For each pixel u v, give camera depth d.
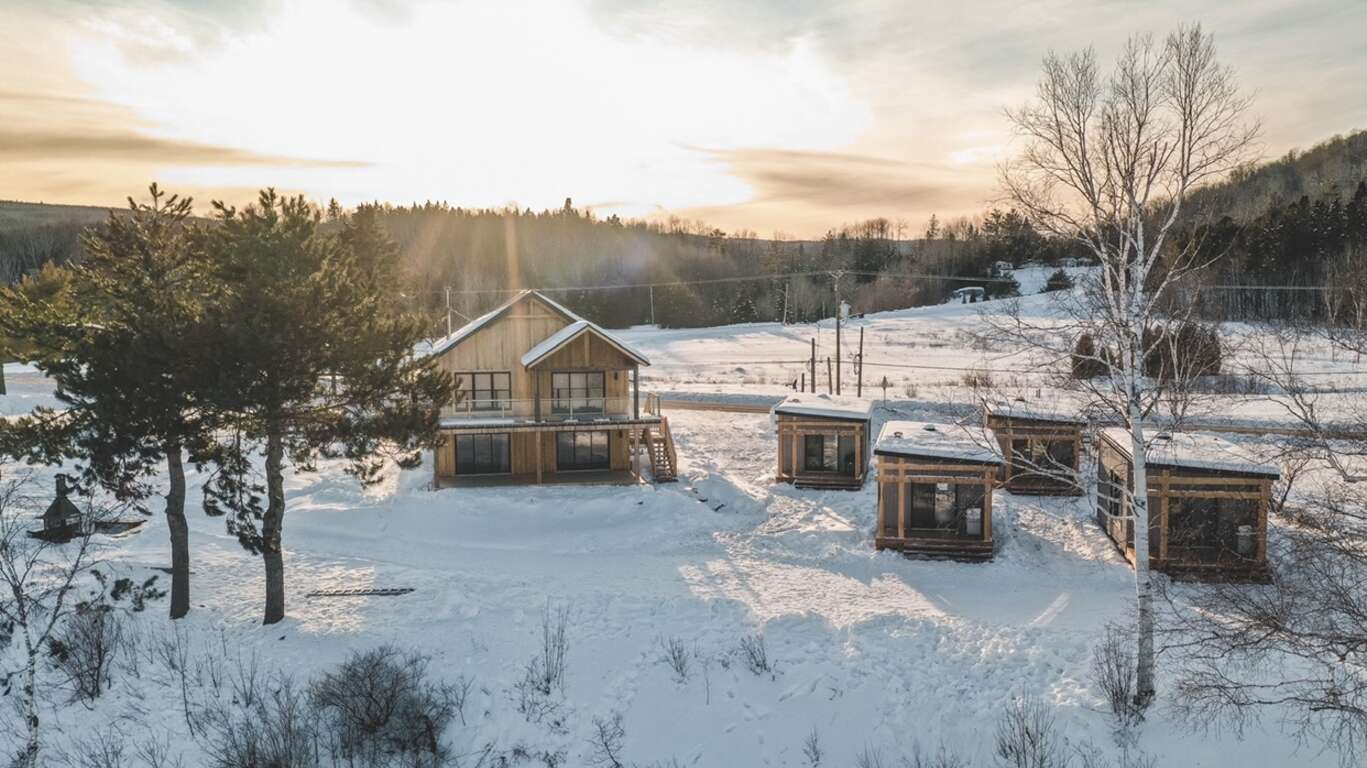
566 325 34.41
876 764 15.55
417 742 16.56
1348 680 14.58
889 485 26.08
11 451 17.92
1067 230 15.48
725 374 64.62
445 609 20.73
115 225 18.86
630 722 16.97
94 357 17.47
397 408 20.64
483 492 30.97
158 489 30.41
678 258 166.12
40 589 19.94
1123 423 16.16
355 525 28.61
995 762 15.05
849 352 73.25
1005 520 27.94
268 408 18.72
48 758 15.66
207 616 20.36
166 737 16.38
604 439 34.88
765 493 32.31
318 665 18.25
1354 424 17.42
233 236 18.84
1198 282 15.61
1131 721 15.27
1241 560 22.42
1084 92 14.88
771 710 16.91
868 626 19.62
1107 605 21.11
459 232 172.62
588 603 21.34
